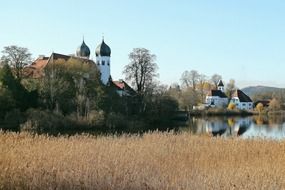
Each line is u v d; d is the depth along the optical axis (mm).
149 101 84562
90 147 19969
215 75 168750
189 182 14359
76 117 66250
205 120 102812
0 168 14445
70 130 62500
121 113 77750
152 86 85938
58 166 15680
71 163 16375
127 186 13773
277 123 91500
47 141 20578
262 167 17812
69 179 14062
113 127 69625
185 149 21812
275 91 169125
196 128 75125
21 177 14070
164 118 86000
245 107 157625
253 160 19984
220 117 118812
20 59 79438
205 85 156000
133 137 25641
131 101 84375
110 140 23188
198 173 16266
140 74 85938
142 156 19359
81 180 13930
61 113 66438
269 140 24797
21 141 19875
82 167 15797
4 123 60125
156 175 15469
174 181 14609
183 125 82938
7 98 64500
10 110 64125
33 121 58812
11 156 16344
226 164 18844
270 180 14930
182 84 127812
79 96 70938
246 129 72000
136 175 14875
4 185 13672
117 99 81688
